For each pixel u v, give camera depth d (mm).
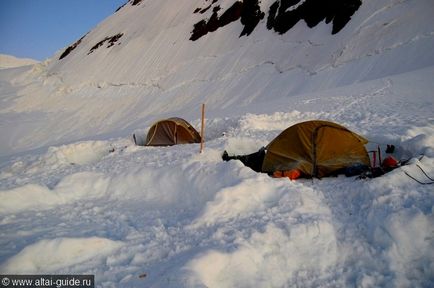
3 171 12695
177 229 5238
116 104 44844
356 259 4492
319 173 7672
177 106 39531
